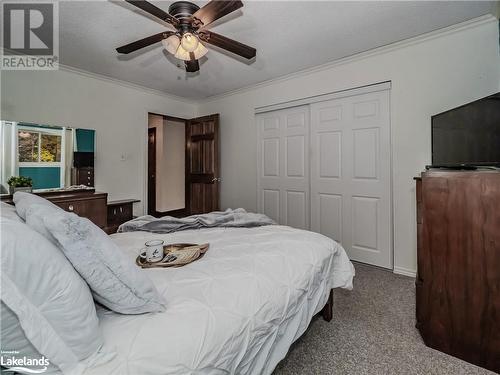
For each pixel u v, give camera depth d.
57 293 0.62
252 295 1.04
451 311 1.45
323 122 3.21
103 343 0.72
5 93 2.69
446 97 2.36
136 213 3.89
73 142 3.19
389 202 2.75
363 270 2.77
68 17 2.08
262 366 1.01
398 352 1.49
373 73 2.76
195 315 0.86
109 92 3.54
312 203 3.35
